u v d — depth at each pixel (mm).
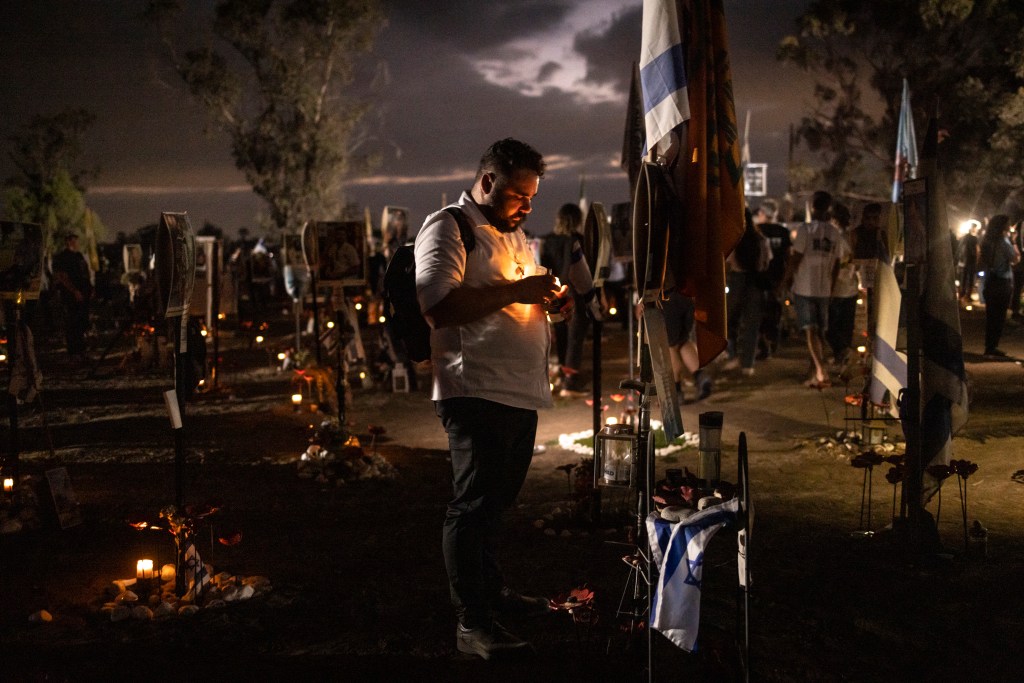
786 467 7117
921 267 4945
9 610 4559
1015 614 4238
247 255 28578
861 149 42656
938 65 37812
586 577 4840
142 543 5645
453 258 3707
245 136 44750
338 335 8867
